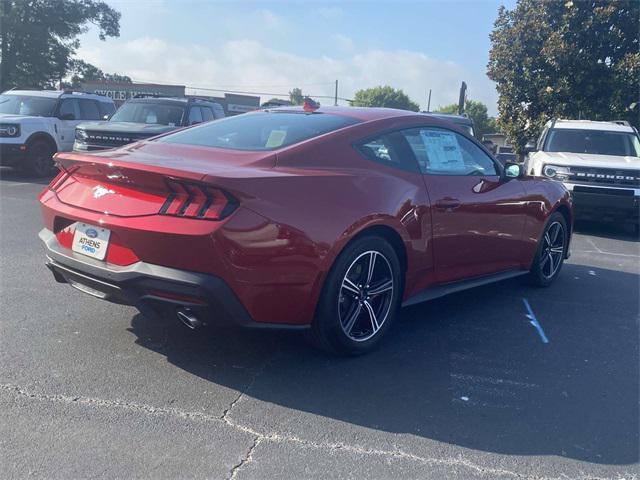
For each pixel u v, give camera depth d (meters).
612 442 3.42
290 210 3.73
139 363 4.07
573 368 4.42
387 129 4.69
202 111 14.23
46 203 4.25
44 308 5.00
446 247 4.92
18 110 14.66
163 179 3.60
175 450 3.12
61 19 37.22
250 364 4.14
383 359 4.38
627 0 17.06
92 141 12.55
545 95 17.80
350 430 3.40
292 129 4.52
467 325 5.21
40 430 3.23
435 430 3.45
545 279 6.54
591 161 10.66
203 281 3.49
